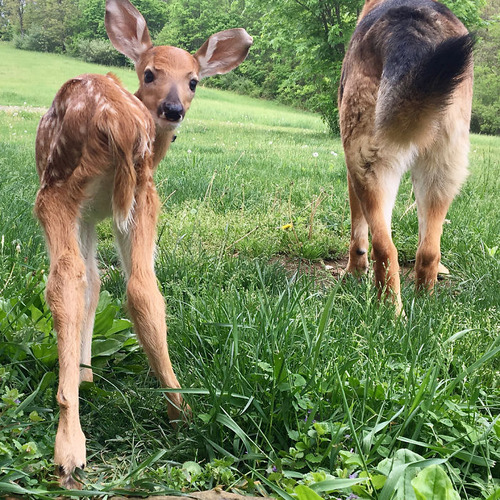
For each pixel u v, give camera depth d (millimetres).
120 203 748
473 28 5734
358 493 626
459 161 1208
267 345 849
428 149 1192
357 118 1183
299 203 1978
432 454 716
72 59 15211
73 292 698
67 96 802
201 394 807
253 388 795
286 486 653
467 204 1968
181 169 2498
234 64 1292
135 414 814
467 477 708
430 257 1225
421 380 840
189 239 1483
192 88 1177
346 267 1531
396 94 1115
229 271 1288
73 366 677
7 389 767
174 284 1118
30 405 789
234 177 2361
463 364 835
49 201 749
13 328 885
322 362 863
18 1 20109
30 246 1282
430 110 1101
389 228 1186
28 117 5750
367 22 1244
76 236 750
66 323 685
